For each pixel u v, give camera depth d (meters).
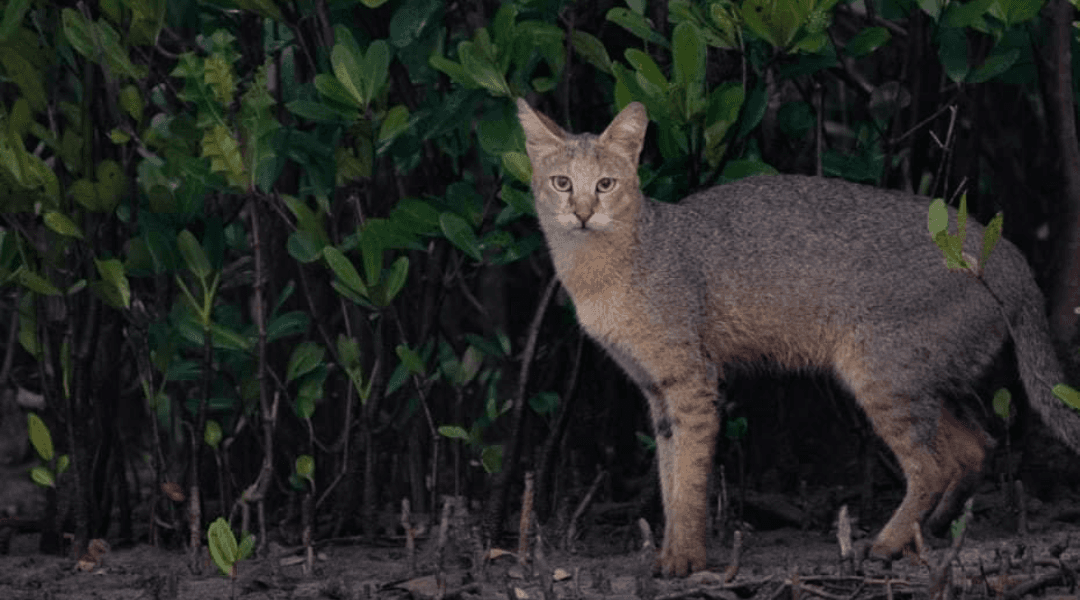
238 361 10.63
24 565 10.03
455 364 11.06
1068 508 10.60
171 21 10.88
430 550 10.00
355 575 9.26
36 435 10.00
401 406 10.79
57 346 10.80
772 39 9.20
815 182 9.81
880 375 9.50
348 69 9.52
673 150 9.74
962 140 11.69
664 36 10.56
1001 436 11.73
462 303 14.31
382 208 11.35
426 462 11.62
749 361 9.96
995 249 9.65
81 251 10.20
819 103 10.35
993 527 10.33
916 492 9.48
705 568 9.05
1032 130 12.55
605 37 11.21
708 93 9.73
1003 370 10.74
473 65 9.54
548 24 9.66
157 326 10.31
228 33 10.01
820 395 12.42
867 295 9.49
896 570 8.83
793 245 9.59
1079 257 10.65
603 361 11.85
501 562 9.48
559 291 11.30
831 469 12.45
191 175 9.89
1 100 10.16
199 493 9.91
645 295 9.43
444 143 10.65
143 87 10.20
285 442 11.45
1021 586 7.80
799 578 7.79
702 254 9.62
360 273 10.75
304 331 11.23
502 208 11.40
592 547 10.12
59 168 10.39
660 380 9.49
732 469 11.98
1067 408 9.64
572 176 9.28
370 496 10.43
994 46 10.52
